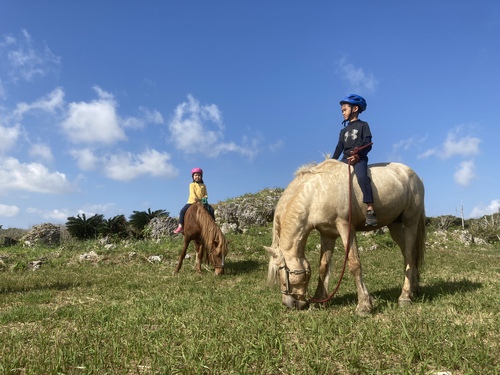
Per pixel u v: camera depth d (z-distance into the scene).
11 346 4.22
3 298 7.15
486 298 5.99
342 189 5.63
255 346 3.97
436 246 16.52
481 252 15.90
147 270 10.43
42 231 18.53
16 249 15.30
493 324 4.63
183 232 10.09
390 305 5.67
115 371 3.61
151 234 17.86
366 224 5.73
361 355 3.87
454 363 3.58
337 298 6.52
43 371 3.58
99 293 7.50
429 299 6.28
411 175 6.53
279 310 5.63
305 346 4.05
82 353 3.95
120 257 12.17
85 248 14.00
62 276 9.60
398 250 14.27
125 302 6.59
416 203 6.47
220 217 19.53
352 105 6.24
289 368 3.58
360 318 5.10
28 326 5.21
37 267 11.46
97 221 19.61
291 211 5.69
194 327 4.74
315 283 8.16
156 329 4.81
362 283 5.59
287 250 5.71
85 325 5.09
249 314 5.36
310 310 5.55
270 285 5.84
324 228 5.74
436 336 4.10
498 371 3.40
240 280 8.66
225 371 3.54
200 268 10.04
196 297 6.68
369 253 13.36
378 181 5.96
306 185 5.75
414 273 6.55
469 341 3.99
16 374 3.61
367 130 6.02
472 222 26.84
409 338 4.10
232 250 13.00
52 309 6.12
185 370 3.49
